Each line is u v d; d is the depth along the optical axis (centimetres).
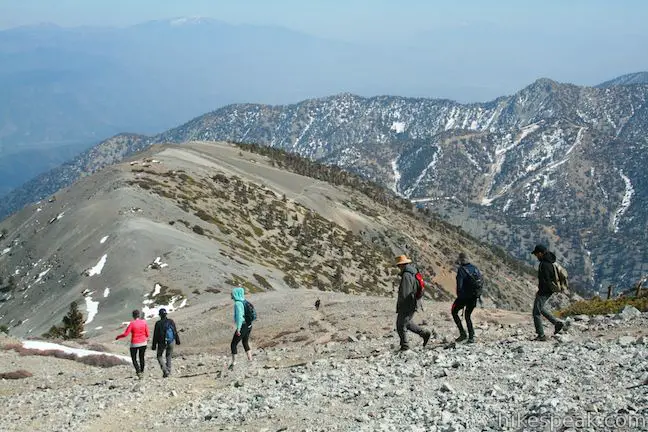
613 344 1564
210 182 17262
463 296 1841
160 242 9412
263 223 15900
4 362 2945
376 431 1055
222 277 8444
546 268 1750
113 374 2553
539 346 1650
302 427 1176
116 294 7856
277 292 5697
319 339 2986
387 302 4112
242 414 1352
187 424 1358
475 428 1007
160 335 2153
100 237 10119
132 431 1370
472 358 1564
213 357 2816
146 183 14525
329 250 16388
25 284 10412
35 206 14900
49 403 1925
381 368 1616
